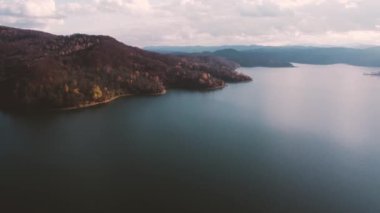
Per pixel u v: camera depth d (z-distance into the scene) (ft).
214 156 398.42
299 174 352.69
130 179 335.06
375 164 382.63
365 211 286.25
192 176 343.26
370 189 322.96
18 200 293.23
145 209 282.97
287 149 429.79
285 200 301.43
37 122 523.29
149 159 385.70
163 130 498.69
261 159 391.04
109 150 409.69
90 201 293.43
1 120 529.45
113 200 295.48
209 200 298.76
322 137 485.15
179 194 307.17
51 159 379.14
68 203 289.53
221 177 342.85
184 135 477.36
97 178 335.47
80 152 402.31
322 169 366.22
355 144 455.63
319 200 301.84
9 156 386.93
